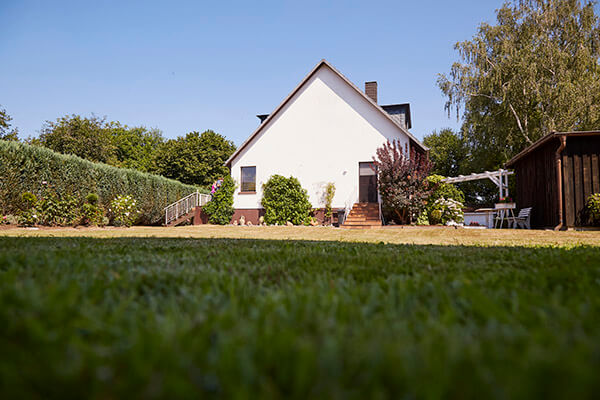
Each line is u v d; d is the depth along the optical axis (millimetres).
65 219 11836
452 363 655
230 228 12031
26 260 2137
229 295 1358
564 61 17703
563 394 519
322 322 906
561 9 18156
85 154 24688
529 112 19750
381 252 3256
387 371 631
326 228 11594
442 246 4211
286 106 15352
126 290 1446
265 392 608
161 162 33000
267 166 15297
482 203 24875
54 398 634
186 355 711
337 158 14664
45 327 870
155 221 18578
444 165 29344
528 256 2875
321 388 598
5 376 658
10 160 10586
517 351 715
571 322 921
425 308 1164
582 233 7809
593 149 9586
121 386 618
